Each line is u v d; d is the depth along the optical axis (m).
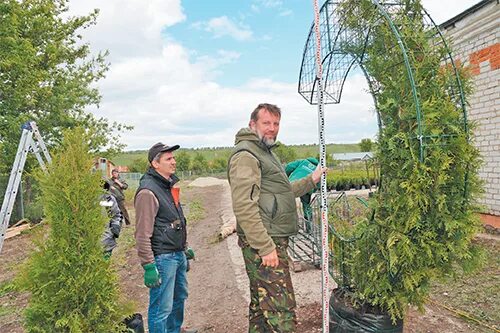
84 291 3.07
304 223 6.46
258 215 2.83
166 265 3.54
